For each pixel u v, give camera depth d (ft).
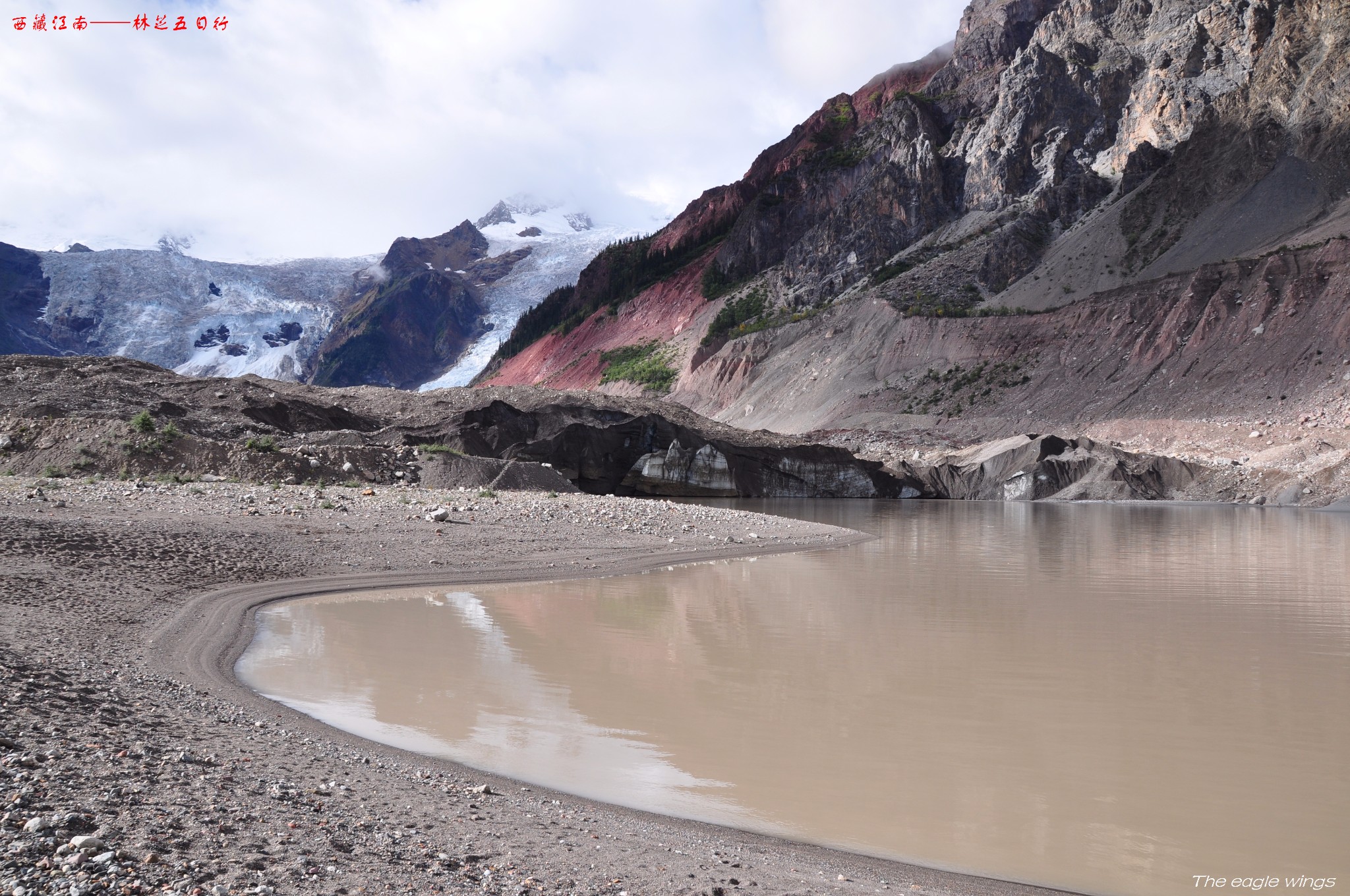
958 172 562.66
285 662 43.14
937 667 43.62
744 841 23.43
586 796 26.66
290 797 23.06
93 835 18.40
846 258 563.48
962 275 482.69
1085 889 20.97
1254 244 381.60
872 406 421.18
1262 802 26.50
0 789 20.43
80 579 54.19
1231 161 422.41
